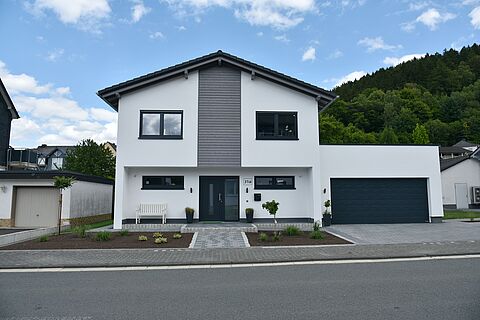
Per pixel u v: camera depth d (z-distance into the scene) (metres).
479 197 31.52
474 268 7.99
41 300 5.76
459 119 67.00
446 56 87.50
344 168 17.39
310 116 16.45
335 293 6.04
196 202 16.58
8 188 17.45
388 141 50.84
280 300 5.65
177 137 15.82
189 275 7.60
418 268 8.06
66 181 13.73
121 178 15.40
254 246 11.00
